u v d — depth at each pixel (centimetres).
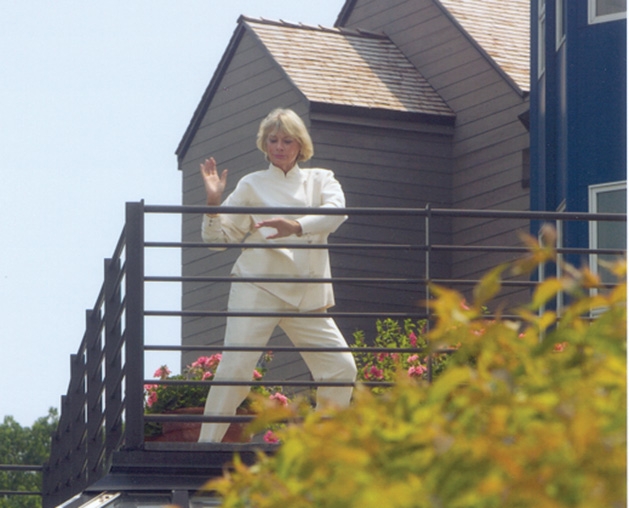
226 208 2311
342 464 603
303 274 2538
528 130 5788
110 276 2555
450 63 6312
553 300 4172
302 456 646
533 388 623
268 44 6250
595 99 4184
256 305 2509
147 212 2280
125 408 2166
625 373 599
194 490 2062
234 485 733
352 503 565
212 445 2162
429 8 6519
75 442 3212
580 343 638
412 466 593
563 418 587
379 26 6894
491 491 541
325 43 6494
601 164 4150
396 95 6159
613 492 541
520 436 593
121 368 2519
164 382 2206
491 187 5978
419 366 3347
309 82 6000
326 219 2408
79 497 2062
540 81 4766
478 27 6338
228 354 2492
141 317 2212
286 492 648
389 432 621
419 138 6125
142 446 2147
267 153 2598
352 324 5812
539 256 666
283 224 2358
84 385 3231
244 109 6375
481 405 615
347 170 5888
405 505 545
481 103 6081
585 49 4222
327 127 5878
